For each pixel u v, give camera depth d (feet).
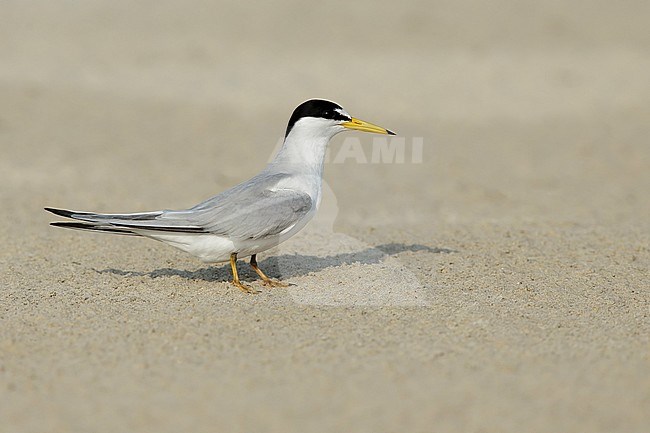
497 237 46.34
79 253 42.11
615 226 50.19
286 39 112.27
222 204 34.71
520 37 114.73
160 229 34.14
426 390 26.58
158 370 27.89
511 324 31.89
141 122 81.76
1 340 30.01
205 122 82.43
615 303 34.76
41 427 24.67
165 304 33.96
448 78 98.48
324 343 29.94
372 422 24.89
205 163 68.85
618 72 101.35
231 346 29.66
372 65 102.47
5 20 117.19
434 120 84.38
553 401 25.93
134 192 59.00
